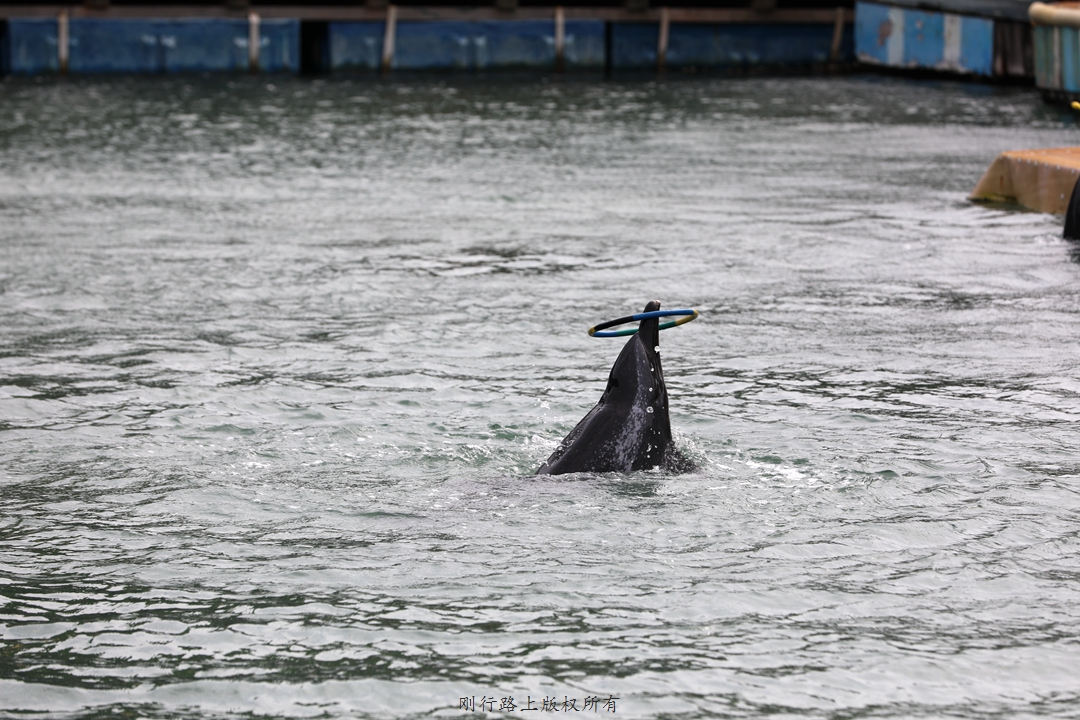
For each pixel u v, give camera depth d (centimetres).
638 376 3123
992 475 3206
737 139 9831
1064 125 10444
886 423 3638
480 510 2942
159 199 7438
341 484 3141
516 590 2555
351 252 6062
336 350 4425
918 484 3139
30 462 3322
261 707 2173
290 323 4791
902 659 2314
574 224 6731
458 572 2636
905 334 4631
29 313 4900
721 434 3516
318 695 2205
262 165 8675
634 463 3083
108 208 7138
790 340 4553
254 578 2627
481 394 3906
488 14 14588
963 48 13675
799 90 12988
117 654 2341
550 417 3672
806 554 2727
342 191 7750
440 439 3472
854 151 9219
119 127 10338
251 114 11125
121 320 4816
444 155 9106
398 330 4684
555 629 2408
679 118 11006
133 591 2577
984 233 6462
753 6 15125
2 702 2188
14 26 13875
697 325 4762
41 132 10019
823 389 3969
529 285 5409
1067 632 2414
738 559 2694
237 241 6300
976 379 4078
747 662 2300
